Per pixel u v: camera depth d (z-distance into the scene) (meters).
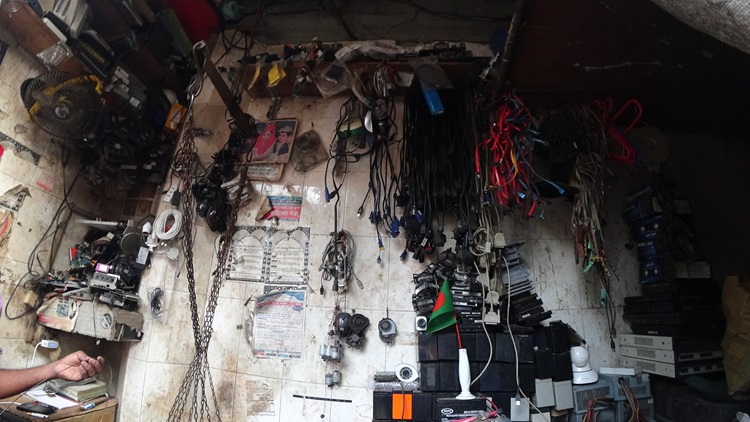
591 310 2.77
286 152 3.18
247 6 3.76
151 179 3.41
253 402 2.81
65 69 2.85
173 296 3.01
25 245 2.74
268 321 2.92
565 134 2.65
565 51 2.37
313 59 3.01
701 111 2.84
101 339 3.08
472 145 2.83
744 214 2.95
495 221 2.81
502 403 2.46
